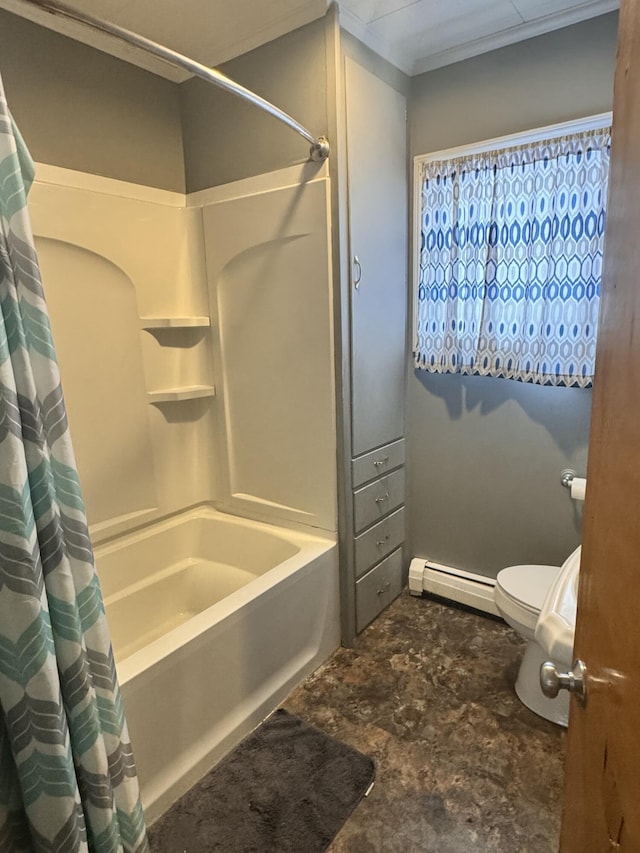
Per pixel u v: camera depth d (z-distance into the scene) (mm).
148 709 1428
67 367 1972
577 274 1924
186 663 1524
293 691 1966
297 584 1932
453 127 2150
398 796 1512
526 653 1875
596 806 644
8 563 787
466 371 2258
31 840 896
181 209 2291
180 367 2383
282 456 2240
